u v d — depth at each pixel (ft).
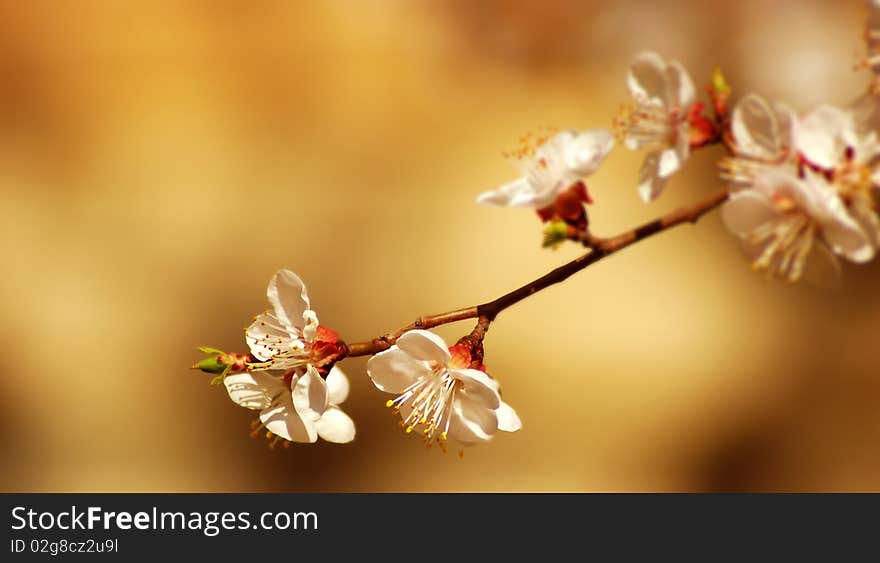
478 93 26.13
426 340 6.81
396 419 22.98
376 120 26.00
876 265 23.77
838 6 24.25
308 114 26.08
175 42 26.45
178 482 22.59
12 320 23.94
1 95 26.04
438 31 26.48
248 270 24.45
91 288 24.35
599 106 25.57
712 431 22.77
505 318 23.68
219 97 26.23
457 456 22.63
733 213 6.41
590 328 23.57
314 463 22.77
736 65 24.66
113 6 26.55
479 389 6.83
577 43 25.88
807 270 6.40
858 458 22.29
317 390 7.00
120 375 23.57
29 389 23.43
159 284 24.40
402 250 24.49
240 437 23.03
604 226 24.43
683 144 7.09
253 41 26.48
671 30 25.20
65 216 25.22
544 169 7.14
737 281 24.07
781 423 22.85
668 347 23.41
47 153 25.80
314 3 26.63
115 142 25.93
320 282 24.22
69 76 26.27
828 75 24.07
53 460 22.81
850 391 22.99
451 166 25.44
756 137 6.43
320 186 25.32
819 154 6.19
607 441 22.63
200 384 23.44
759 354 23.36
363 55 26.40
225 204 25.20
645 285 24.00
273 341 7.22
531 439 22.67
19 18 26.27
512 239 24.43
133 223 25.08
